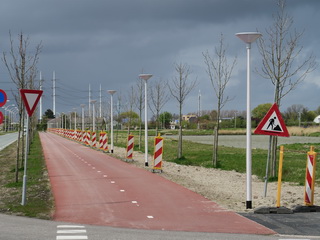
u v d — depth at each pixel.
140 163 23.22
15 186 15.50
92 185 14.99
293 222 9.48
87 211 10.73
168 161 25.52
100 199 12.36
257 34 10.95
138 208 11.09
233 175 18.73
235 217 10.02
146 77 22.20
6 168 22.91
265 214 10.38
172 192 13.49
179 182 15.73
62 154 30.50
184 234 8.38
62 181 16.12
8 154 33.59
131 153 24.22
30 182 16.23
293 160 24.16
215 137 22.14
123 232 8.52
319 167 21.00
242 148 37.00
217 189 14.41
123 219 9.85
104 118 82.75
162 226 9.16
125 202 11.89
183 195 12.96
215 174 18.97
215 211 10.71
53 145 43.66
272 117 11.25
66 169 20.28
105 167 20.98
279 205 10.61
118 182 15.66
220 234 8.40
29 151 32.75
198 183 15.74
